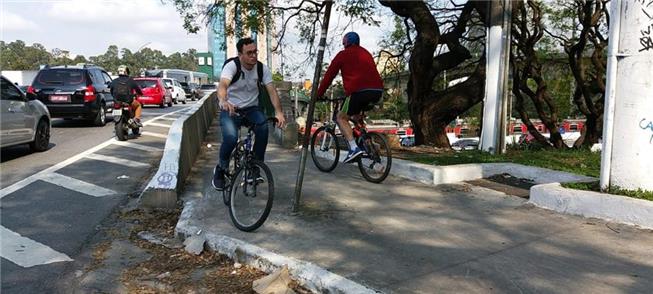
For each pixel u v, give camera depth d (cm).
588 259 414
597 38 1817
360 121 705
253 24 1284
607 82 528
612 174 531
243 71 538
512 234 480
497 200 605
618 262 407
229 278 421
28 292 402
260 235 489
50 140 1212
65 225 566
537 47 2072
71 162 917
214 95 2228
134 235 539
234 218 520
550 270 395
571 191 549
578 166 757
